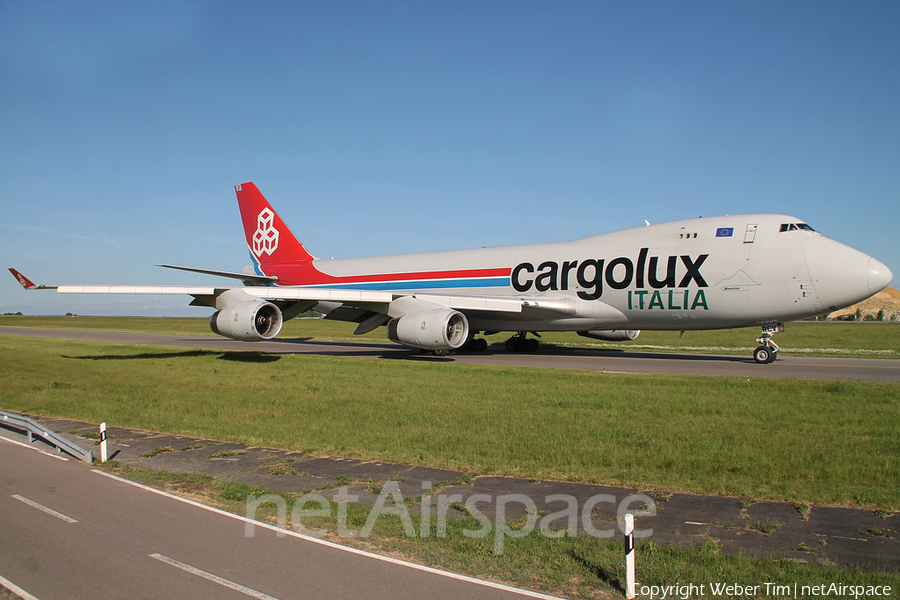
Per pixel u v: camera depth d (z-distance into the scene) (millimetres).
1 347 38812
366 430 13305
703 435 12219
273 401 17016
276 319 28344
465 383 19672
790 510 8156
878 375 21406
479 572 6289
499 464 10547
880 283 22781
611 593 5797
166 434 13344
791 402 15555
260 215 41969
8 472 10188
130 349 35438
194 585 5965
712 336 54281
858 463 10109
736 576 6133
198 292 28359
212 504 8531
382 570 6328
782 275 24062
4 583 6004
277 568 6371
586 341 44812
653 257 26938
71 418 15266
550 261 30344
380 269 36938
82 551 6820
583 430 12836
